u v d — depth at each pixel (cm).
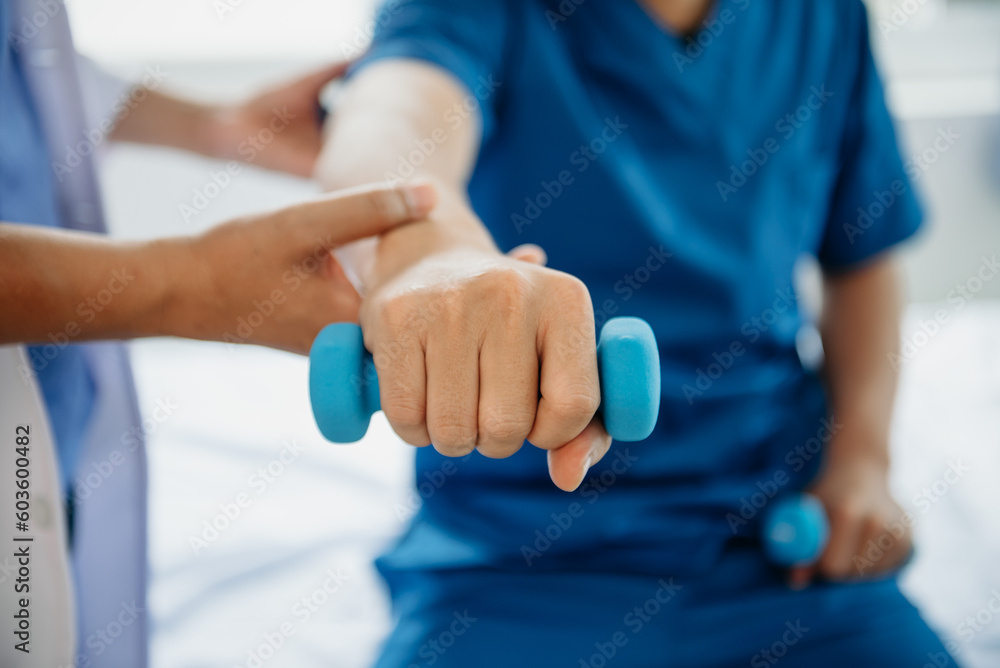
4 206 60
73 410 70
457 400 34
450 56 68
